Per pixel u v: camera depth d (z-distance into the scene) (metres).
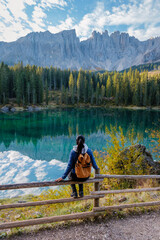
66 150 24.84
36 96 94.62
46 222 3.94
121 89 112.62
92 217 4.41
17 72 93.56
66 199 4.14
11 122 48.88
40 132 37.62
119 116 63.88
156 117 59.09
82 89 125.88
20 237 3.71
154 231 3.95
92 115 68.25
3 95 82.44
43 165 17.77
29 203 3.88
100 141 29.03
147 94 105.38
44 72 143.75
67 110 87.94
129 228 4.05
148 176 5.02
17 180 13.62
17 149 25.11
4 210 7.27
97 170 4.27
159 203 5.00
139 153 8.03
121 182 7.58
